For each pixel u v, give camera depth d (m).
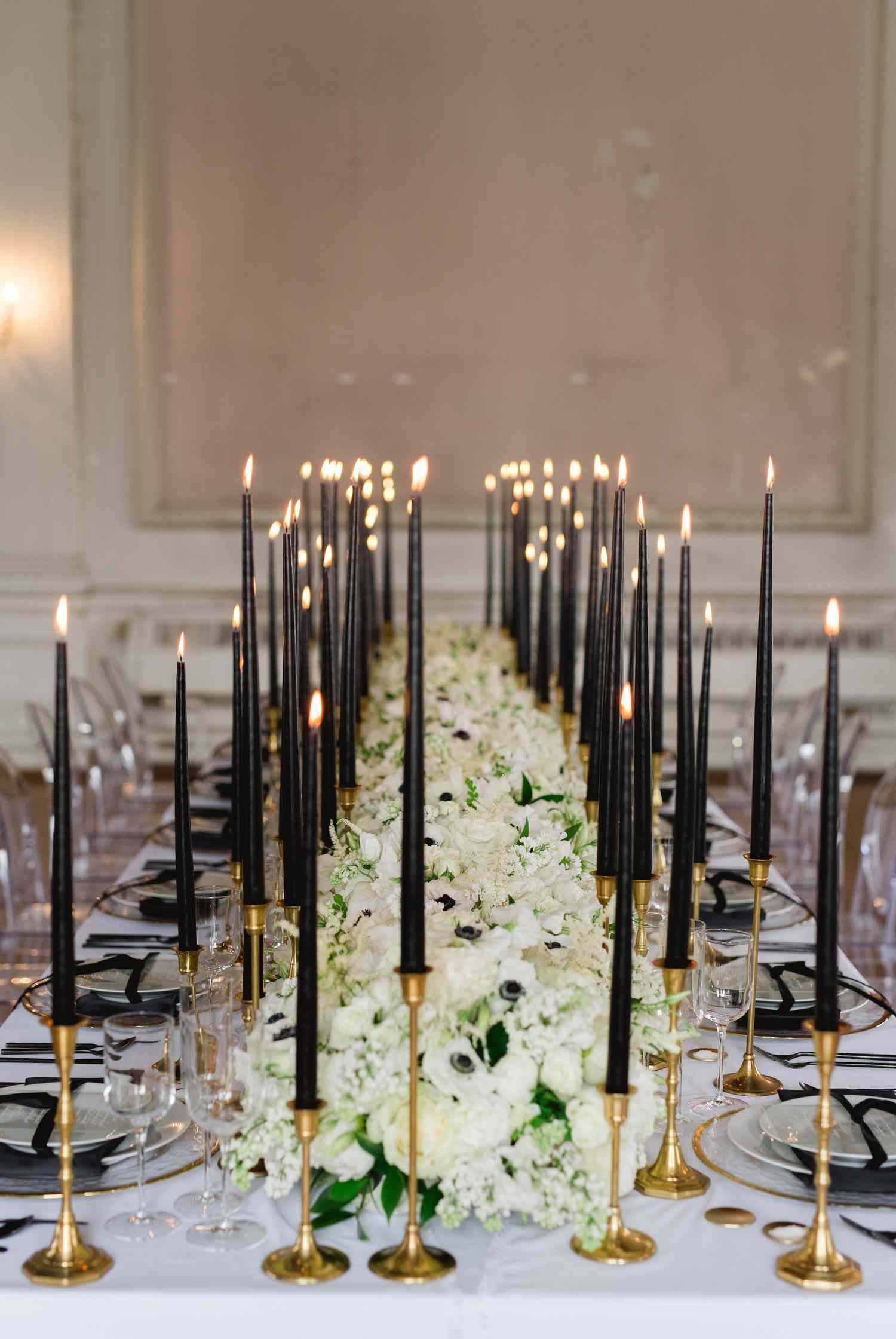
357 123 8.16
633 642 1.93
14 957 4.00
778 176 8.15
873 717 8.13
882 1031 2.20
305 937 1.42
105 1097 1.76
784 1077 2.00
